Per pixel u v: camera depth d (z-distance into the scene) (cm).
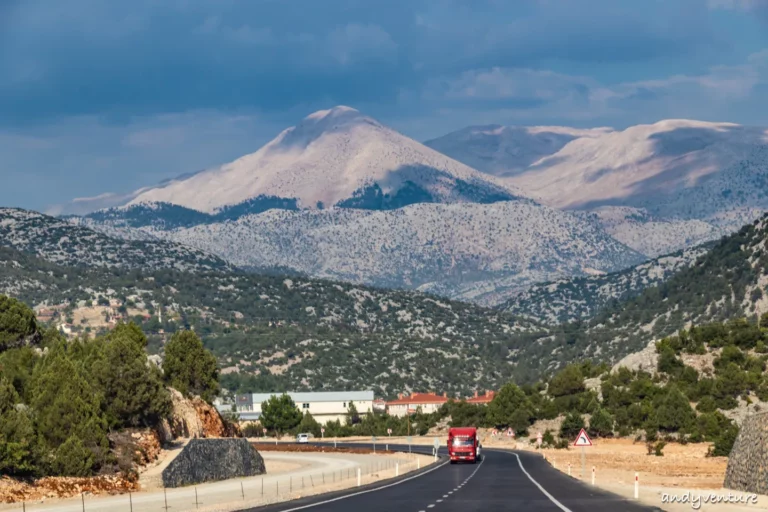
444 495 12556
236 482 18012
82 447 14988
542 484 14575
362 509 10706
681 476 18025
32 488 13588
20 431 14012
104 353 18600
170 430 19925
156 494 14800
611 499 11569
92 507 12431
